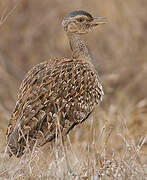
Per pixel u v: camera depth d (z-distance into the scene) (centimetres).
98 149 2681
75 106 2541
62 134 2506
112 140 3378
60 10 5288
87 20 2897
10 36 5091
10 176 2322
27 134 2383
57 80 2525
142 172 2347
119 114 3794
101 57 5006
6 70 4706
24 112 2417
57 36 5297
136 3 5175
